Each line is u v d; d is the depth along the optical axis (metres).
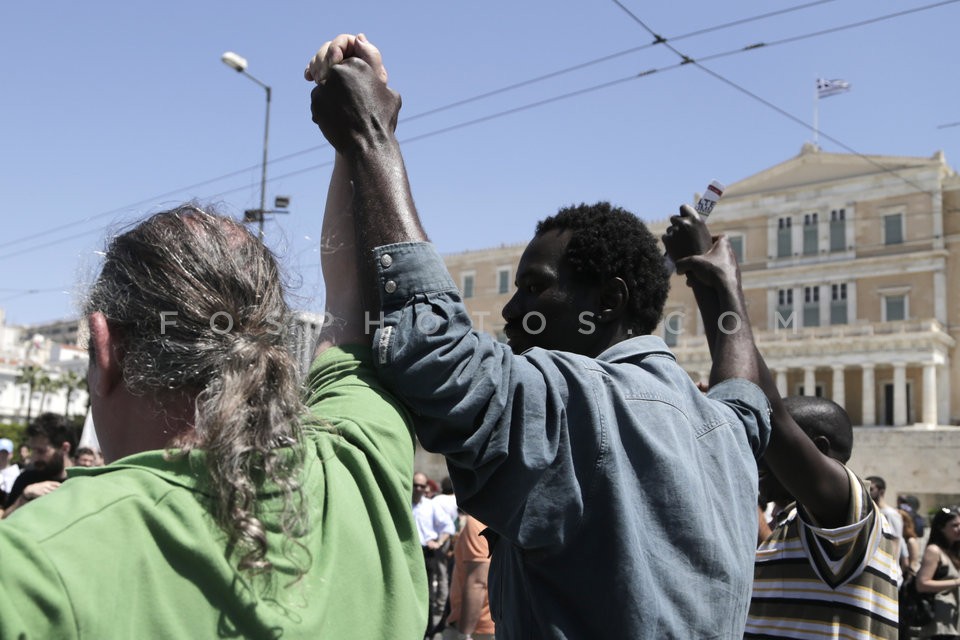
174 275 1.17
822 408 3.08
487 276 54.56
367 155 1.47
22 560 0.92
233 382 1.11
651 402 1.57
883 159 48.56
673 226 2.21
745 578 1.56
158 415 1.16
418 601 1.23
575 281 1.88
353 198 1.47
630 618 1.40
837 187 49.41
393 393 1.40
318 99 1.51
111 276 1.21
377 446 1.29
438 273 1.43
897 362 44.88
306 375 1.42
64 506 1.01
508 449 1.42
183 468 1.09
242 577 1.04
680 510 1.48
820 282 49.19
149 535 1.02
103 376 1.20
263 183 17.94
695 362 47.47
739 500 1.63
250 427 1.10
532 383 1.46
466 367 1.37
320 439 1.25
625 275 1.88
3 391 76.31
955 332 46.28
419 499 10.80
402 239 1.42
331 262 1.56
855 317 48.06
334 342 1.50
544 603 1.50
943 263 46.38
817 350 47.00
